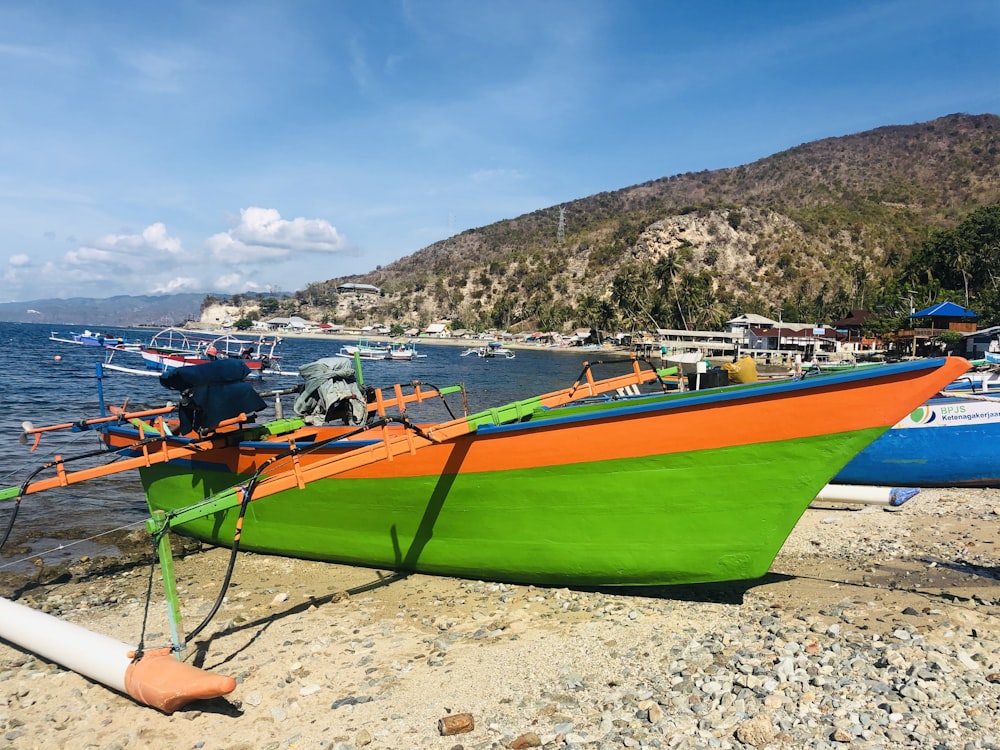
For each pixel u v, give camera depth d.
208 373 8.80
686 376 13.54
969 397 13.23
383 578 8.38
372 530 8.41
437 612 7.24
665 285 116.88
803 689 5.00
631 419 6.71
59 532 11.00
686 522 6.76
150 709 5.52
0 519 11.67
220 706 5.47
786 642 5.91
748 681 5.16
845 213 187.50
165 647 5.93
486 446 7.39
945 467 12.05
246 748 4.87
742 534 6.62
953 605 6.73
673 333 92.38
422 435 7.03
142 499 12.96
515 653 6.09
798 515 6.43
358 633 6.80
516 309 179.38
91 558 9.84
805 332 88.44
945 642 5.76
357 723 5.09
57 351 69.81
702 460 6.55
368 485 8.20
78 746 5.04
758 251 169.62
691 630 6.36
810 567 8.16
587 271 181.12
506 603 7.39
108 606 8.01
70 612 7.81
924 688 4.89
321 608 7.52
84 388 35.06
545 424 7.04
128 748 4.96
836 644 5.75
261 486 6.33
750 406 6.32
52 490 13.55
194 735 5.10
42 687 5.98
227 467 9.41
